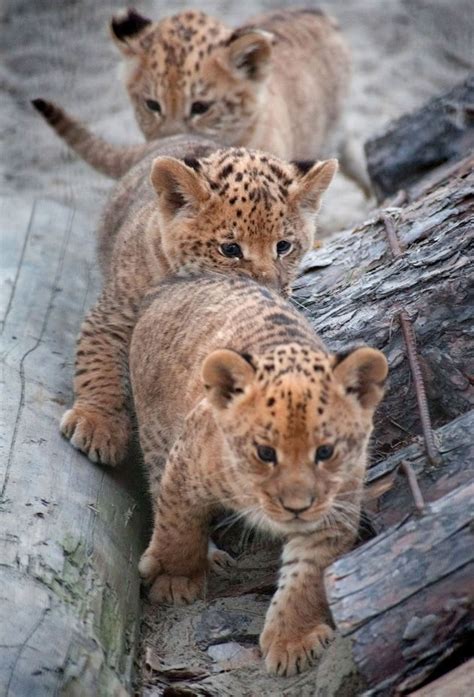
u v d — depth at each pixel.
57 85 23.72
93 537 10.01
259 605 10.36
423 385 10.15
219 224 12.28
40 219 16.14
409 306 11.02
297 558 9.61
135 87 18.08
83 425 11.47
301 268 12.81
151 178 12.45
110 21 18.28
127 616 9.84
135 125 22.05
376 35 26.58
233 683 9.48
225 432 9.35
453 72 24.89
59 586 9.17
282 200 12.42
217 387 9.30
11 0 27.28
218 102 17.59
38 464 10.56
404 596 8.27
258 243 12.28
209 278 11.60
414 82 24.41
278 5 27.73
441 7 27.64
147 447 11.06
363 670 8.23
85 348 12.34
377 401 9.41
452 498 8.62
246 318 10.26
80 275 14.84
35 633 8.56
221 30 18.05
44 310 13.55
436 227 11.86
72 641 8.73
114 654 9.22
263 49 17.58
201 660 9.78
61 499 10.20
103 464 11.40
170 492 10.09
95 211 17.97
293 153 19.22
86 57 24.91
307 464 9.05
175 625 10.19
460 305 10.76
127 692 8.98
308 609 9.48
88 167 20.16
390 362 10.82
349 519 9.41
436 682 7.93
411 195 14.35
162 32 17.86
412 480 9.05
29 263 14.63
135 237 12.98
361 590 8.37
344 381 9.20
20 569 9.06
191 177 12.29
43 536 9.54
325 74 20.47
